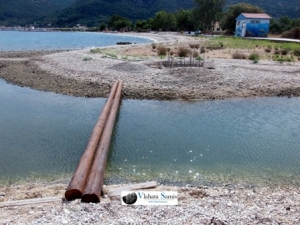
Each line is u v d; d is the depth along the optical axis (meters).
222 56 33.41
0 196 7.50
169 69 23.36
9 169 9.38
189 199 7.09
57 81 21.45
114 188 7.42
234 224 5.62
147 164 9.80
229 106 17.00
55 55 33.16
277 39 56.81
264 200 7.17
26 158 10.19
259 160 10.31
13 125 13.45
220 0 92.56
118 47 43.47
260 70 24.53
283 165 9.94
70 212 6.00
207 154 10.74
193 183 8.57
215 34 90.69
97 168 7.87
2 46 55.00
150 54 34.28
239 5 82.31
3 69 25.89
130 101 17.56
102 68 24.77
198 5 94.06
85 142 11.60
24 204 6.63
